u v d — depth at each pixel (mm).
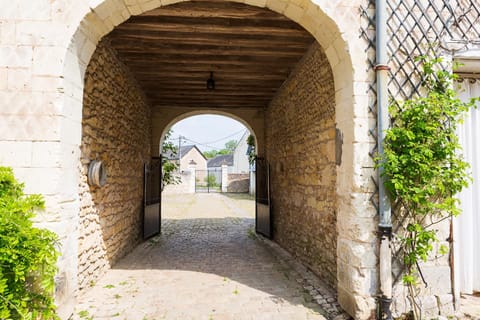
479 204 3191
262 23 3621
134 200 5523
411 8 2896
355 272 2697
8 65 2445
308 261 4297
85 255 3348
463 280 3156
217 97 6816
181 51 4246
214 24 3582
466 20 2955
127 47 4129
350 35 2781
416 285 2760
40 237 2152
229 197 19719
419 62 2877
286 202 5441
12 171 2314
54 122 2418
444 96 2666
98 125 3703
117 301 3141
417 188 2545
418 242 2662
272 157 6551
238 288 3533
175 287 3564
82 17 2518
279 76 5410
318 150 3918
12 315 2074
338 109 3059
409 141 2600
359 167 2723
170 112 7555
